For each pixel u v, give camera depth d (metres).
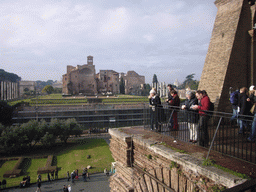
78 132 49.59
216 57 11.22
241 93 7.58
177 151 5.50
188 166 4.64
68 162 39.03
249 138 6.52
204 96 6.42
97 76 133.38
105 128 61.78
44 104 70.88
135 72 142.25
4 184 28.58
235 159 4.77
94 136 55.09
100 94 114.31
